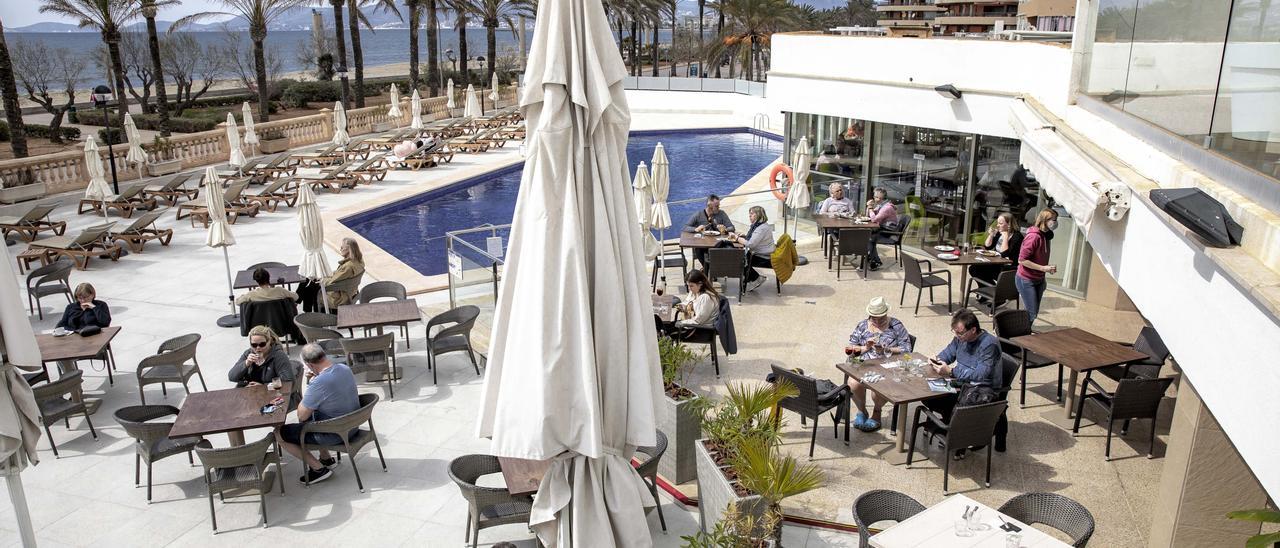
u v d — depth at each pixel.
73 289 15.26
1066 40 15.76
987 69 14.52
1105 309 13.55
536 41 4.86
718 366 11.27
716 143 38.84
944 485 8.22
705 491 7.46
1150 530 7.42
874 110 16.91
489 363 5.39
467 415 10.30
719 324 10.88
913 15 38.12
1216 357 4.71
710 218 15.30
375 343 10.58
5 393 6.08
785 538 7.47
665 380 8.70
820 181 18.66
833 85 17.69
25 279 15.84
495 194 26.44
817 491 8.22
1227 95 5.25
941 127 15.58
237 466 8.03
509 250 5.18
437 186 25.80
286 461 9.20
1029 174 14.78
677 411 8.22
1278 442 3.80
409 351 12.32
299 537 7.81
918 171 16.75
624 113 5.08
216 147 28.53
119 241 18.55
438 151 29.95
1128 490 8.24
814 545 7.38
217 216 13.52
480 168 29.03
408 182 26.50
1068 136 9.62
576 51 4.82
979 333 8.84
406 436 9.77
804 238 17.92
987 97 14.56
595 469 5.34
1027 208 15.00
